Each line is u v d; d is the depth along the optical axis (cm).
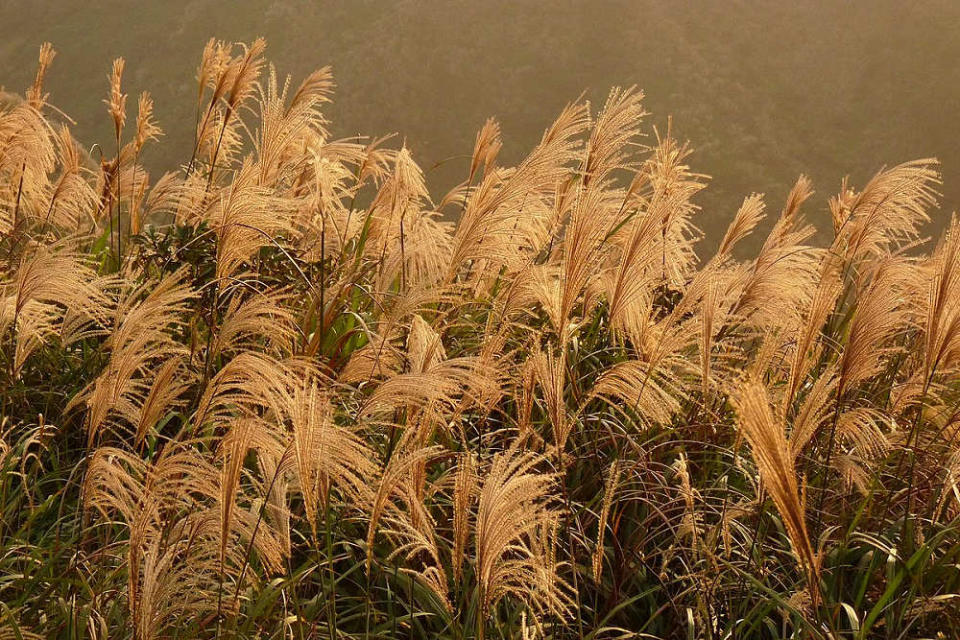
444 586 262
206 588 288
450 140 7156
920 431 377
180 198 486
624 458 342
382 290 406
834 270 392
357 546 328
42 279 340
